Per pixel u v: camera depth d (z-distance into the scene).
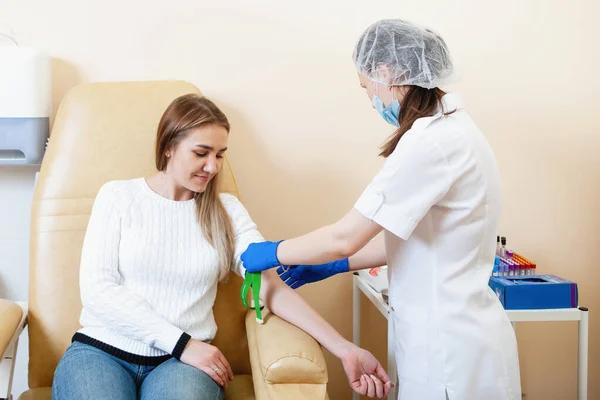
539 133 1.80
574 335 1.88
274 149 1.73
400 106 1.17
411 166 1.03
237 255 1.39
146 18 1.65
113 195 1.33
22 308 1.40
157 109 1.50
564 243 1.85
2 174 1.64
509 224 1.83
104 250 1.28
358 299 1.74
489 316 1.11
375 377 1.20
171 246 1.32
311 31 1.71
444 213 1.09
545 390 1.89
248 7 1.68
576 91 1.80
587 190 1.84
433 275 1.10
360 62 1.18
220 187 1.49
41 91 1.52
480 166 1.07
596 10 1.78
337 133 1.75
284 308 1.30
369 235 1.09
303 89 1.72
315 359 1.12
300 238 1.19
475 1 1.75
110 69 1.65
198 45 1.67
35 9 1.61
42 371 1.39
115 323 1.23
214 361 1.22
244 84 1.70
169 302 1.31
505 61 1.77
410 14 1.73
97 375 1.15
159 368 1.22
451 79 1.14
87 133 1.47
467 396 1.07
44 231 1.44
